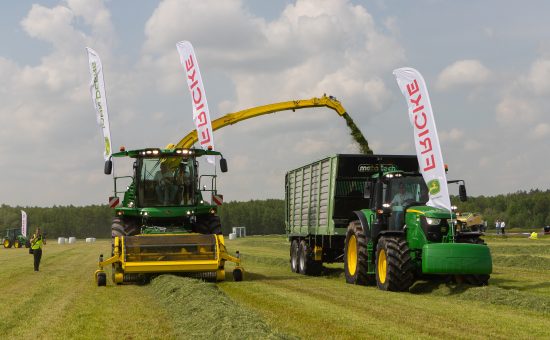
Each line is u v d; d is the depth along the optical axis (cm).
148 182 1770
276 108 2403
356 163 1711
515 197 14638
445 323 917
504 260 2317
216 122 2397
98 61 2202
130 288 1486
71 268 2412
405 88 1445
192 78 2184
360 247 1518
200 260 1578
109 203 1761
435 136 1374
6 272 2173
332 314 1009
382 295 1282
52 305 1198
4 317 1046
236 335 786
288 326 898
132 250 1552
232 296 1274
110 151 2191
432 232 1334
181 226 1792
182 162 1794
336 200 1720
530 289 1406
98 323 967
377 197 1506
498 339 799
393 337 816
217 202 1800
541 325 896
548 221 12975
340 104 2378
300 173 2062
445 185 1348
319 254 1891
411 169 1736
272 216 15250
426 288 1378
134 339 840
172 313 1052
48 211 15025
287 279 1731
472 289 1225
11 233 5634
